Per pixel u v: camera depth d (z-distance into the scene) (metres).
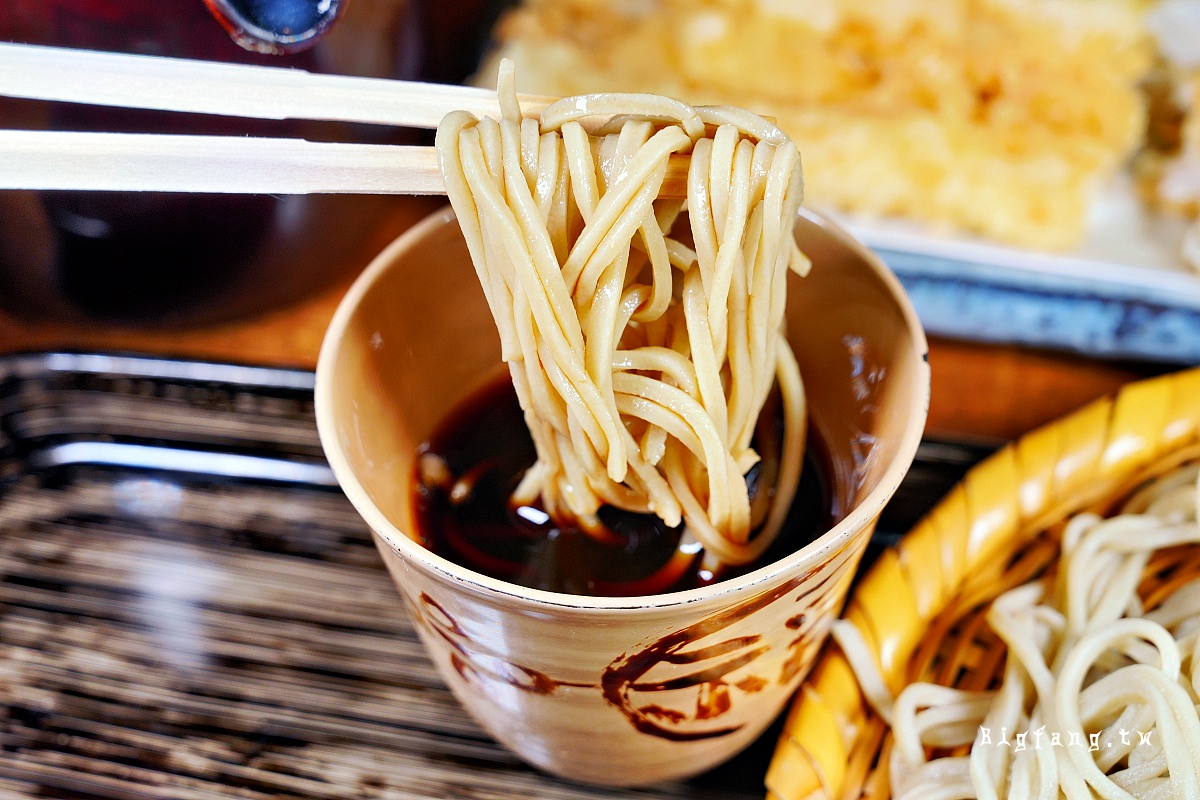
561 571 0.27
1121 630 0.26
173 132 0.33
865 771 0.27
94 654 0.29
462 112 0.24
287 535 0.31
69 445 0.33
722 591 0.22
